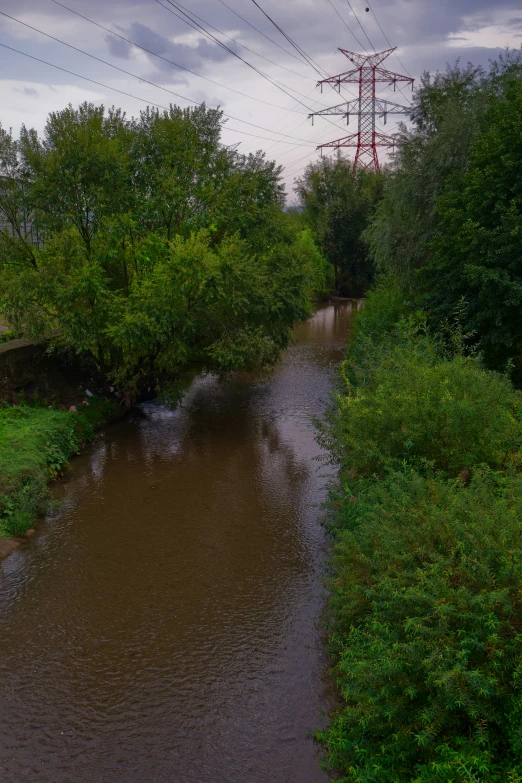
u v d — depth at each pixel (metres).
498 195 12.53
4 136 13.83
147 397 17.19
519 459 6.94
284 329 17.17
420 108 19.16
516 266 12.14
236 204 15.43
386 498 5.91
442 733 4.26
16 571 8.20
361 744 4.63
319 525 9.49
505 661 4.04
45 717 5.61
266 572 8.13
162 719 5.57
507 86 15.62
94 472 11.84
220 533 9.27
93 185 13.35
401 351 9.44
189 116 15.18
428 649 4.21
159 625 7.00
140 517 9.85
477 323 12.88
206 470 11.96
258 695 5.86
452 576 4.66
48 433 11.95
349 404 8.30
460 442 7.22
